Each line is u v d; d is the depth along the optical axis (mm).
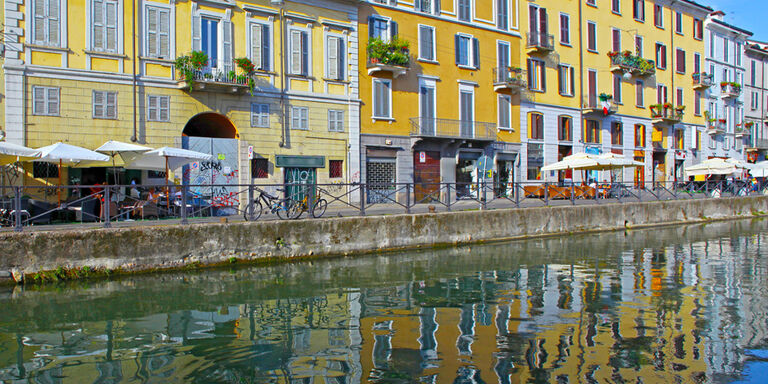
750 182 31734
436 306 9789
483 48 29203
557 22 32750
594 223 21453
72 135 17859
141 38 19125
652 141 38562
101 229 11805
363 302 10133
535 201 24812
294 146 22484
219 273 12625
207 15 20328
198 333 8305
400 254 15609
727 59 45062
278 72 22078
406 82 26094
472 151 28609
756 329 8211
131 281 11664
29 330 8477
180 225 12766
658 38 39000
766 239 19359
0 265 10906
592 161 24078
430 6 27062
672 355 7043
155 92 19297
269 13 21750
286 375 6523
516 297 10445
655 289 11102
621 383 6109
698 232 21656
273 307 9812
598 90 35031
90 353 7426
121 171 19047
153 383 6359
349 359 7035
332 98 23500
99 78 18297
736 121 46094
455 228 17391
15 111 17016
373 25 24984
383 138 25219
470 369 6590
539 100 31797
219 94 20594
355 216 15695
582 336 7875
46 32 17562
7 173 16828
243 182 21016
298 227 14359
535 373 6434
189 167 20016
